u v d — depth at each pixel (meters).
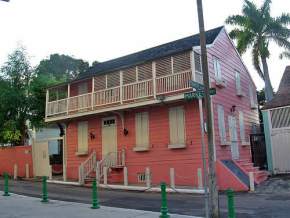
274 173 22.48
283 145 22.41
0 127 28.59
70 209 12.91
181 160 19.95
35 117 29.19
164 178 20.44
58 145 32.69
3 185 21.89
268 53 35.22
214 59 21.86
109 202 15.19
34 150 26.86
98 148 23.80
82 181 22.02
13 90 28.09
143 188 19.16
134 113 22.23
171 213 12.43
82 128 24.89
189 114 19.98
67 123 25.72
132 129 22.22
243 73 26.19
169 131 20.61
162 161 20.67
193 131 19.72
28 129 30.20
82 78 24.20
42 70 33.09
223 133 20.98
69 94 25.02
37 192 18.62
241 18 35.97
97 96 22.86
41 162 26.25
